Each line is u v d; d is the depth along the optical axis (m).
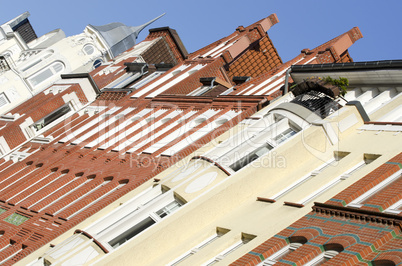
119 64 58.81
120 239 20.58
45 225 29.48
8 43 66.88
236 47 47.69
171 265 18.38
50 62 59.19
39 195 34.34
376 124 21.78
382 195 16.31
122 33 68.31
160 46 62.97
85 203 29.47
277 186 20.30
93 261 19.66
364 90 26.81
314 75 28.86
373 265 13.58
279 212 18.28
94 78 56.62
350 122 22.08
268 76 39.03
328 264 13.91
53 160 40.03
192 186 21.45
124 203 22.25
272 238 16.45
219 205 20.23
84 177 34.06
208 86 42.91
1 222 33.41
